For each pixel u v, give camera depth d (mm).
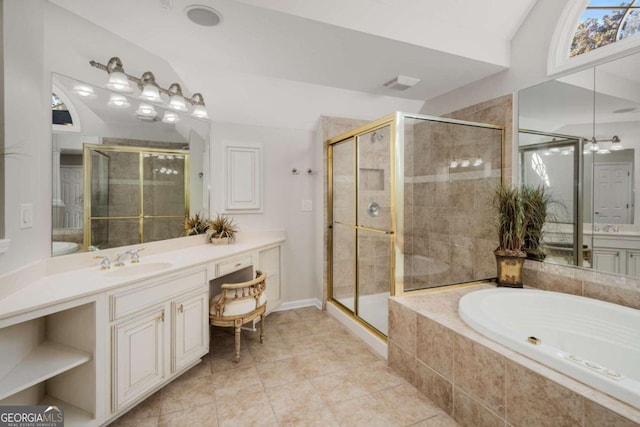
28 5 1464
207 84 2531
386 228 2338
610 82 1811
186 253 2293
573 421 1079
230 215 2938
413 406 1702
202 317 2025
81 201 1838
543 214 2162
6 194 1323
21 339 1344
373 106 3123
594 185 1890
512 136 2357
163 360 1723
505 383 1322
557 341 1812
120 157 2076
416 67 2322
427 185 2330
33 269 1493
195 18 1640
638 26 1732
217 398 1773
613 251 1812
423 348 1808
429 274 2344
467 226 2461
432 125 2336
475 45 2197
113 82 1812
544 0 2109
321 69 2338
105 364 1421
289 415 1630
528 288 2217
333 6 1703
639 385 1014
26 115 1472
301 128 3199
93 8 1557
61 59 1712
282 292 3111
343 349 2375
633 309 1634
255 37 1846
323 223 3143
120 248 2068
